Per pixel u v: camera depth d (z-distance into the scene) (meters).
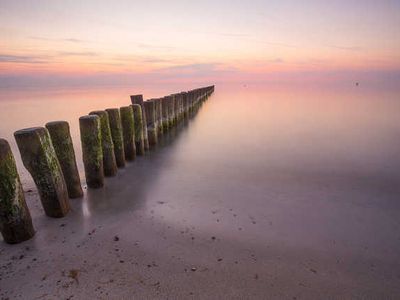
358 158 6.35
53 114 14.02
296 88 43.12
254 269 2.42
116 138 4.88
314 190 4.46
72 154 3.54
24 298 2.03
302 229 3.19
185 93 12.03
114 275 2.27
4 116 13.36
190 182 4.67
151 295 2.09
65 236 2.80
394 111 13.87
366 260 2.62
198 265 2.43
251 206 3.79
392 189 4.54
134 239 2.79
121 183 4.34
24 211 2.67
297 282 2.28
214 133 9.09
